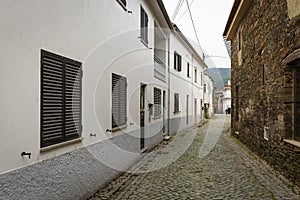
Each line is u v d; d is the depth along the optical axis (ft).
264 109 27.50
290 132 21.30
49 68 13.73
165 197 17.80
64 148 15.15
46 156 13.44
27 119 12.07
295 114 20.85
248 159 29.30
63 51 14.99
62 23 14.87
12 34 11.09
